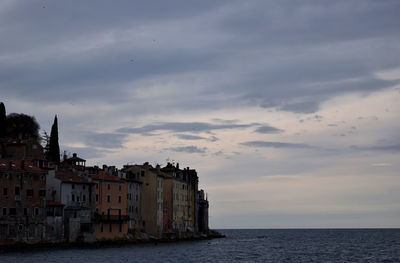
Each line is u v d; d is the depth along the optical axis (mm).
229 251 162250
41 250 133375
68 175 153000
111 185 168125
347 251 174375
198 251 154500
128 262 114500
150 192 190750
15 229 132750
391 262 131125
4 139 174500
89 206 156375
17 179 134500
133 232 178375
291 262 129875
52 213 142500
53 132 188250
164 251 147500
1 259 110688
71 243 145875
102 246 154500
